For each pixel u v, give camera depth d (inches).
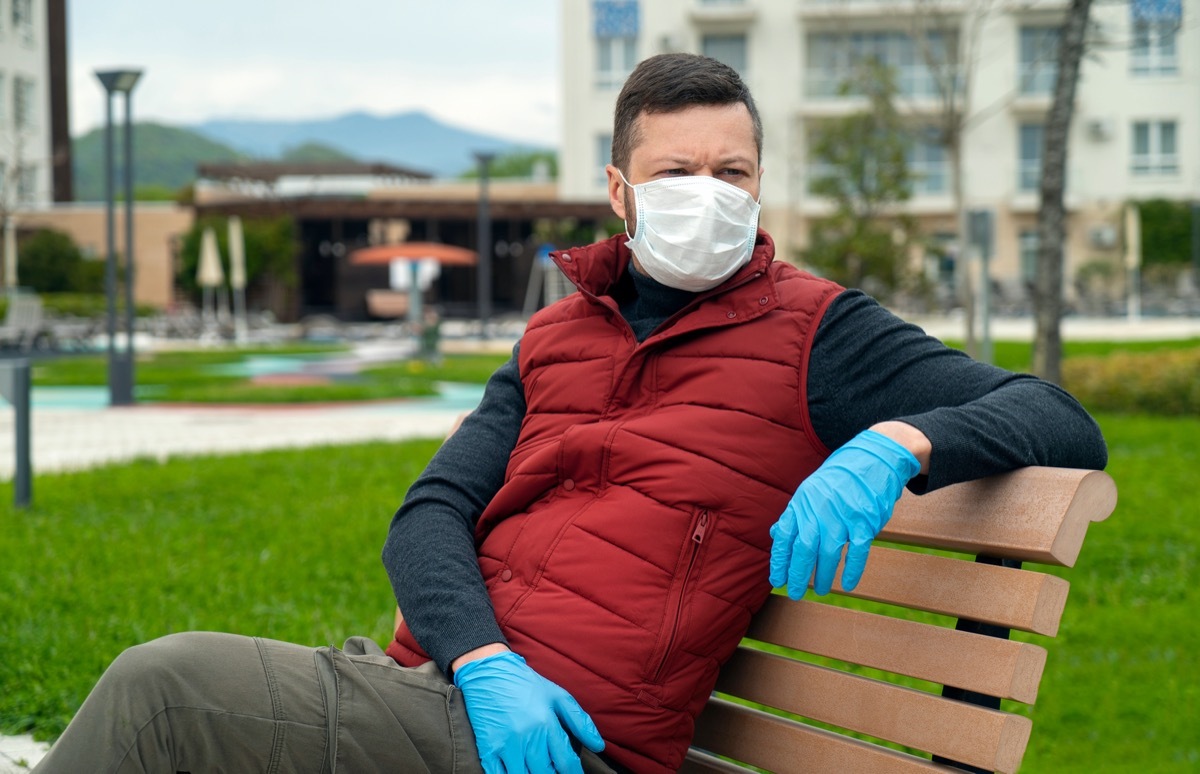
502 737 70.9
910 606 73.2
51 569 222.1
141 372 862.5
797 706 77.6
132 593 201.3
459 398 685.9
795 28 1541.6
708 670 77.8
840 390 77.5
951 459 67.1
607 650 76.6
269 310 1736.0
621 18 1584.6
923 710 69.9
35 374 836.6
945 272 1596.9
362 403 651.5
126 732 66.2
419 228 1934.1
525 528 83.7
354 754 69.9
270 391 679.1
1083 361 535.8
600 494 82.3
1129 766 134.2
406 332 1348.4
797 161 1482.5
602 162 1614.2
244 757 68.6
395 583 83.1
